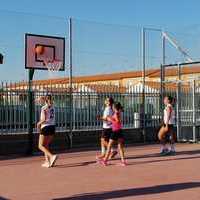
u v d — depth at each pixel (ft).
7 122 61.62
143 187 38.17
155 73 81.56
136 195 35.17
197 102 77.56
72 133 67.82
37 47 66.33
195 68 88.17
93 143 69.97
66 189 37.60
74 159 55.47
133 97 75.10
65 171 46.62
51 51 67.46
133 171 46.34
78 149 66.33
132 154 59.98
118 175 44.09
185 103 76.59
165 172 45.68
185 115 76.33
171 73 84.07
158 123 77.51
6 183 40.22
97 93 70.85
